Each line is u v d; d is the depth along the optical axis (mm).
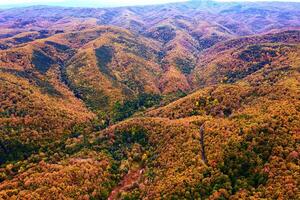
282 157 117812
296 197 99812
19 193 124062
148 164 150000
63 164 152375
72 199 127188
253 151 125750
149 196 123625
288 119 134375
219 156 128750
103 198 134875
